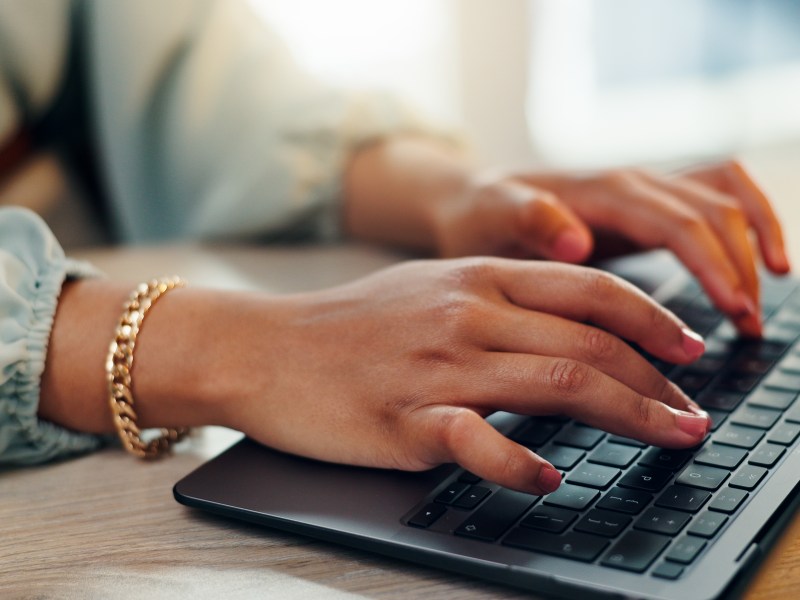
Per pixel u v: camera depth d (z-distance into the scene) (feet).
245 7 2.85
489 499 1.14
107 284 1.57
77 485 1.36
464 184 2.28
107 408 1.45
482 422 1.17
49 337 1.47
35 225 1.56
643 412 1.20
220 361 1.42
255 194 2.56
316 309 1.45
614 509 1.08
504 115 5.65
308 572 1.07
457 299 1.34
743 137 5.75
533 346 1.29
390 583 1.03
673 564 0.96
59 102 2.79
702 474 1.15
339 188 2.60
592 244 2.10
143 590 1.05
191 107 2.67
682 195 1.93
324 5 5.22
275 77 2.71
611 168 2.12
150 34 2.62
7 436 1.41
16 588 1.08
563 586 0.95
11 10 2.51
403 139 2.69
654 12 5.68
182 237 2.75
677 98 5.81
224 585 1.05
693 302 1.84
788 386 1.40
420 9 5.37
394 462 1.25
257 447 1.38
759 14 5.66
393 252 2.46
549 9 5.58
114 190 2.78
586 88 5.78
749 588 0.98
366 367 1.32
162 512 1.25
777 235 1.97
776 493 1.09
